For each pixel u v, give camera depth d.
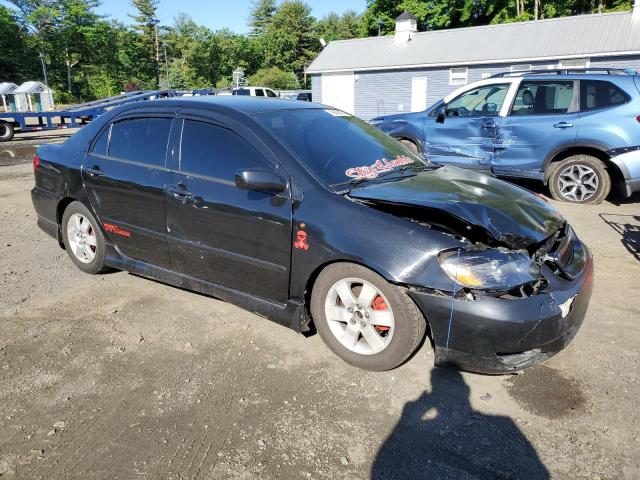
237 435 2.50
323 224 2.92
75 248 4.53
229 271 3.41
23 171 10.53
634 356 3.17
